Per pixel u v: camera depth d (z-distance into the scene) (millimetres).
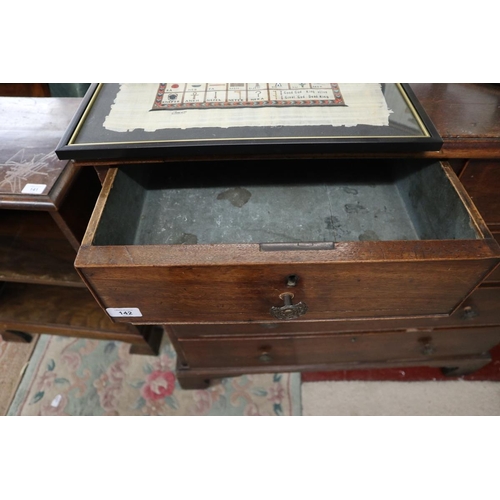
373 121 558
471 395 1025
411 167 652
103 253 470
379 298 537
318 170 747
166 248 471
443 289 522
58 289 1089
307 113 575
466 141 548
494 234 696
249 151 524
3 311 1043
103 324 1007
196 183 723
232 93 619
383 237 652
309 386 1057
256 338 801
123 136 538
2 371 1082
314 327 772
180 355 893
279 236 657
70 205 668
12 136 702
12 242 889
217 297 525
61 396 1037
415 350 892
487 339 885
